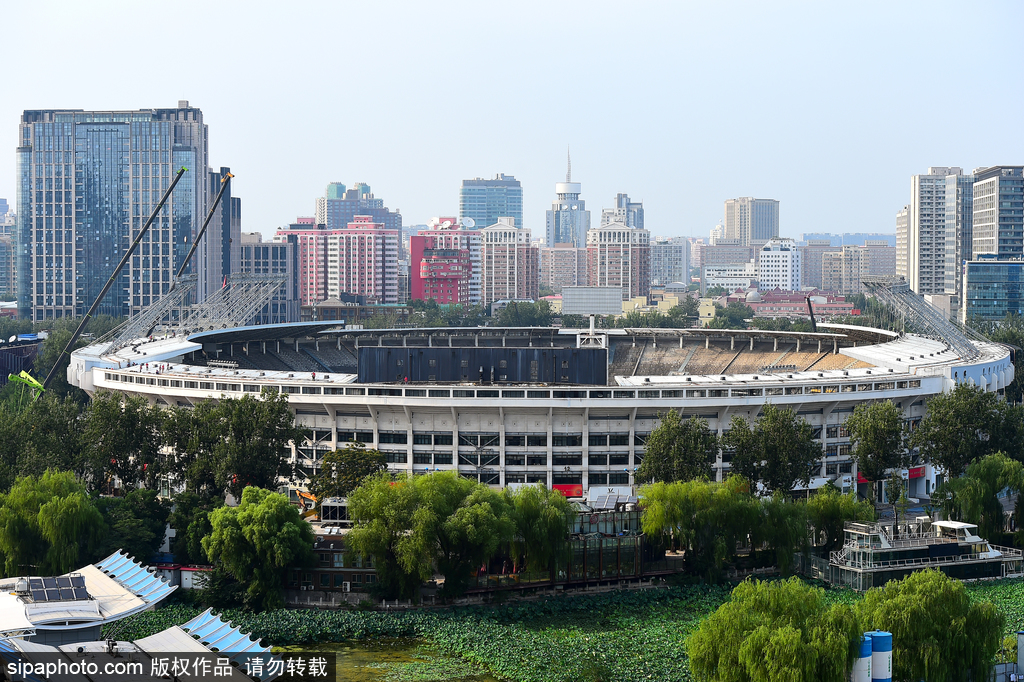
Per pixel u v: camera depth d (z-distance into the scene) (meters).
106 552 185.38
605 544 193.88
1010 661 152.50
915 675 143.38
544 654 161.00
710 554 196.00
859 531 194.50
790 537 195.12
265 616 175.00
